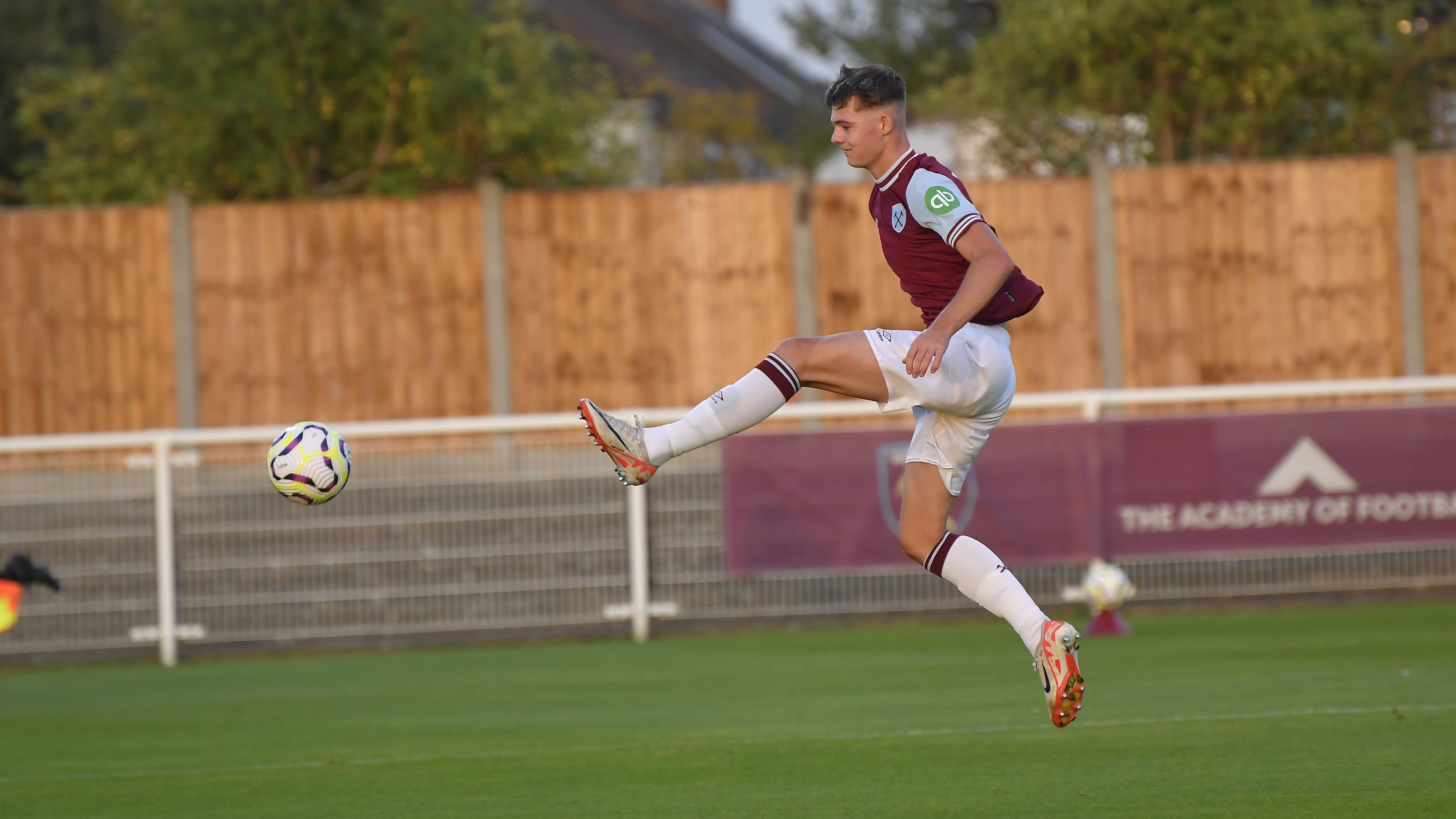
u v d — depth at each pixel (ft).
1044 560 112.88
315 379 155.74
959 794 56.34
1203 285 157.69
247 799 60.49
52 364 153.99
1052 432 112.98
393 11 177.99
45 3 255.09
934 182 48.34
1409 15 194.80
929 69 229.45
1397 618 110.63
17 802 60.95
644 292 156.97
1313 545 113.80
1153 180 157.17
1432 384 114.52
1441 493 113.80
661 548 115.34
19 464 118.62
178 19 178.50
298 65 179.52
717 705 82.17
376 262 155.84
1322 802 52.65
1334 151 199.11
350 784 62.80
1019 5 195.72
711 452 115.34
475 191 160.97
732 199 156.46
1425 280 158.40
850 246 156.66
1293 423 113.60
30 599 112.68
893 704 80.18
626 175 208.95
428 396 156.46
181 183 183.21
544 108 188.03
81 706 90.84
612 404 157.28
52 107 199.00
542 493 115.24
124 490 113.19
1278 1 185.98
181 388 154.40
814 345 49.39
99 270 154.30
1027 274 156.66
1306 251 158.10
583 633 116.88
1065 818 51.67
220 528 114.01
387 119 184.44
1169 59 186.80
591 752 68.44
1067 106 188.85
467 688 93.15
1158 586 116.57
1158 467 113.29
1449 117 197.67
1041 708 76.38
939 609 116.47
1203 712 72.90
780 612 115.44
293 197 181.88
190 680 101.96
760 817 53.67
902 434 113.39
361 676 100.78
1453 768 57.72
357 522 114.73
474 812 56.44
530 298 156.66
